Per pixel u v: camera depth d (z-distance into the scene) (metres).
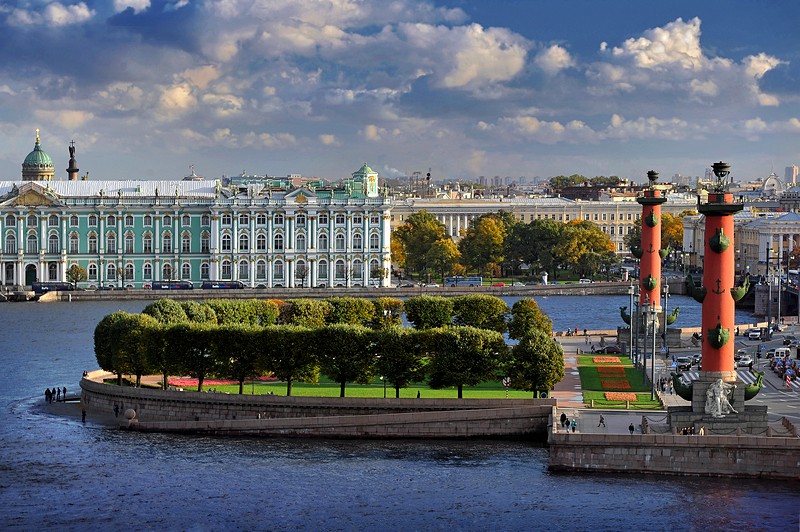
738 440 194.12
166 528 181.62
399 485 198.50
